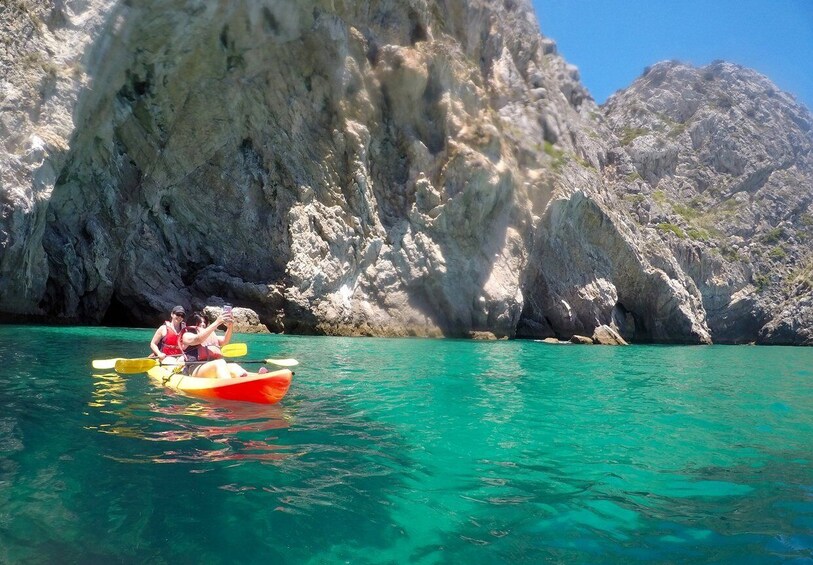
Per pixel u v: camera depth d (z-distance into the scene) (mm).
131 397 6098
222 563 2721
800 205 39188
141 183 18031
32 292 15297
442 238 21344
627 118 42719
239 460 4172
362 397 6996
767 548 3137
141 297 18094
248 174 19875
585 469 4426
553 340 21859
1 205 13211
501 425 5773
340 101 20141
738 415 6828
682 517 3537
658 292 28250
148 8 15672
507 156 23359
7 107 13516
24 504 3188
